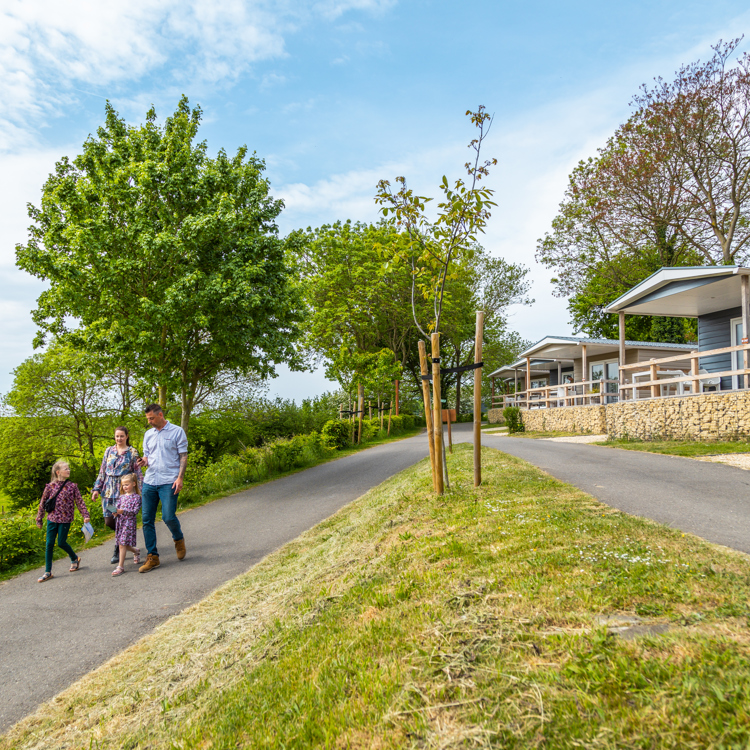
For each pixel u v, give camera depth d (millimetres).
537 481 7750
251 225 16547
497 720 2016
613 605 2924
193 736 2580
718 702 1892
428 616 3188
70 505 7031
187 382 16703
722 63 24875
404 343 44656
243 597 5090
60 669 4086
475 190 6977
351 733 2195
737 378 17594
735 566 3588
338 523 7824
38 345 15805
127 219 14891
